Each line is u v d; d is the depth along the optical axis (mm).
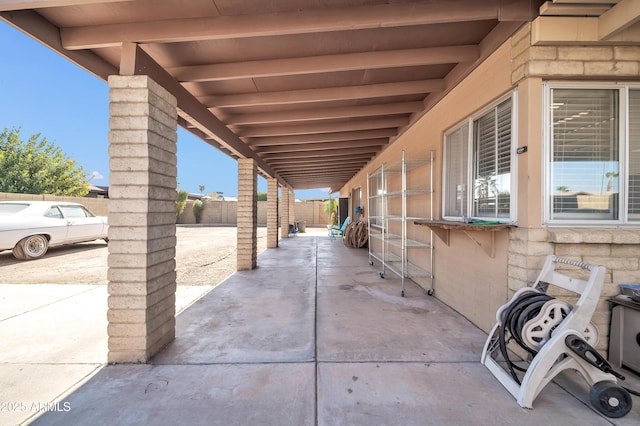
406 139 5570
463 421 1852
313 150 7184
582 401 2035
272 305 4043
